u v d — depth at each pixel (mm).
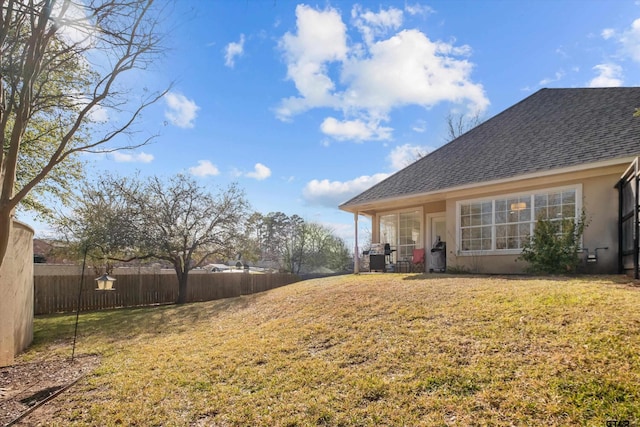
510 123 13930
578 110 12086
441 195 12656
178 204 15328
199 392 4859
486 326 5277
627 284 6656
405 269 14617
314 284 11844
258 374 5160
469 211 11922
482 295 6809
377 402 3941
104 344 8211
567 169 9555
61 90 7215
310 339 6227
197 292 17078
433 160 14781
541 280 7934
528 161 10828
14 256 7297
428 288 8102
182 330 9023
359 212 16312
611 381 3463
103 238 14117
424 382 4133
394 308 6922
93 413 4473
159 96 5836
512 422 3232
